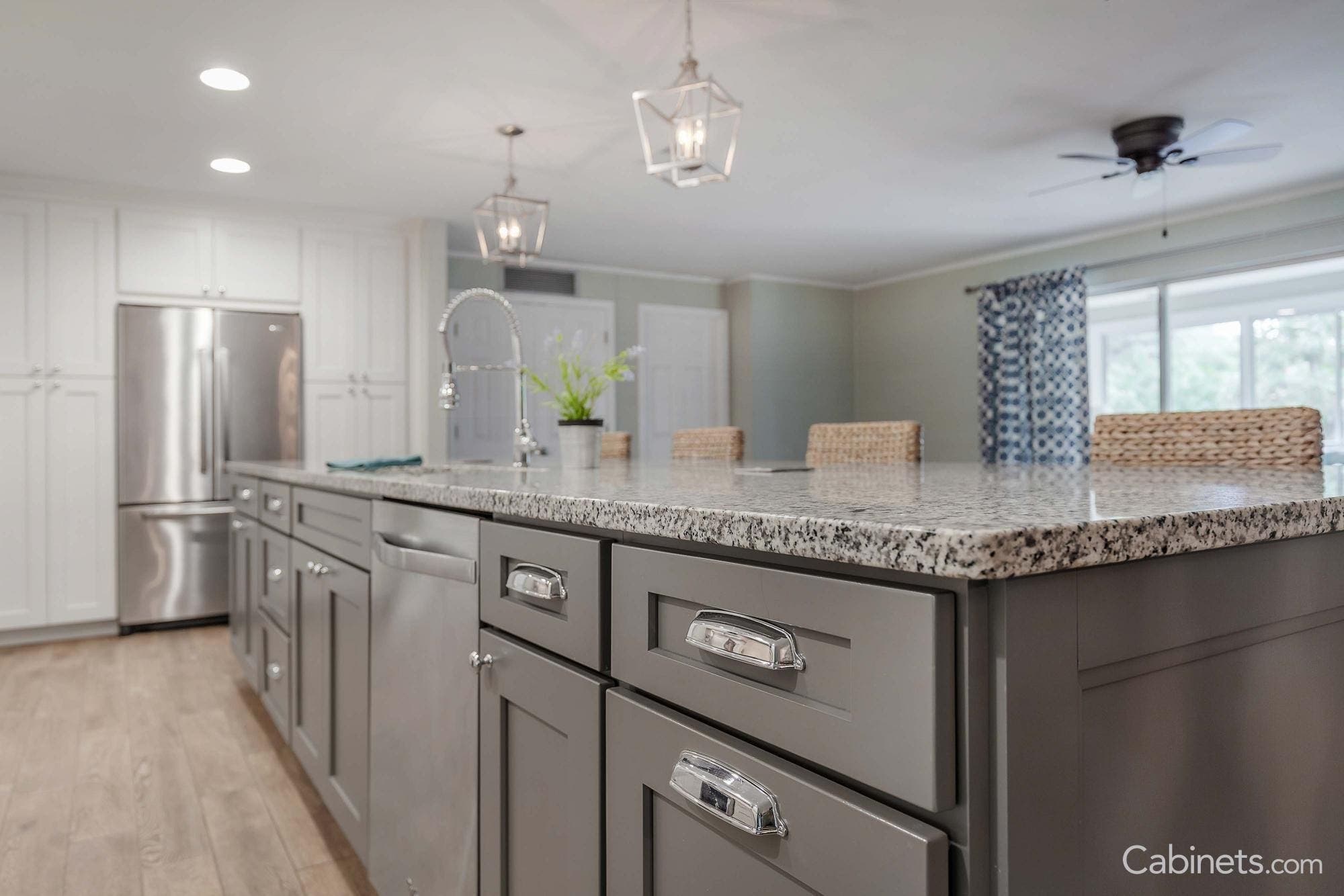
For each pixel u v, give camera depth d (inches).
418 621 53.1
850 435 99.3
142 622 168.1
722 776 27.1
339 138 141.9
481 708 44.9
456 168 157.9
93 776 92.5
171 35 106.2
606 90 123.3
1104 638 22.5
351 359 190.9
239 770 94.5
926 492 35.6
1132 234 209.6
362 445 191.2
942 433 257.8
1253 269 189.2
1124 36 110.2
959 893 20.5
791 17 103.5
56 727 109.0
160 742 103.6
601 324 253.1
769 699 25.4
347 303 191.0
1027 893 20.6
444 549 49.7
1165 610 24.1
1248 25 107.8
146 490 168.9
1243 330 192.5
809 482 46.8
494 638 43.5
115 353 167.5
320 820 81.9
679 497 33.6
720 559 27.9
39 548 160.4
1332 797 29.9
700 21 103.9
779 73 119.4
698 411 270.2
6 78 118.0
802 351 276.8
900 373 271.6
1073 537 21.0
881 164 159.8
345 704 68.6
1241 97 131.0
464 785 47.1
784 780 24.8
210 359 174.4
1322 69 121.3
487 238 216.5
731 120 137.3
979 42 111.3
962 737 20.4
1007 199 184.1
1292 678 28.4
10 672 136.9
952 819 20.7
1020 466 72.5
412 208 184.2
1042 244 227.0
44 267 161.6
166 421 170.6
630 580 32.4
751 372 266.5
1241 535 25.5
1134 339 214.1
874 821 21.8
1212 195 183.9
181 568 171.3
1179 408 204.8
